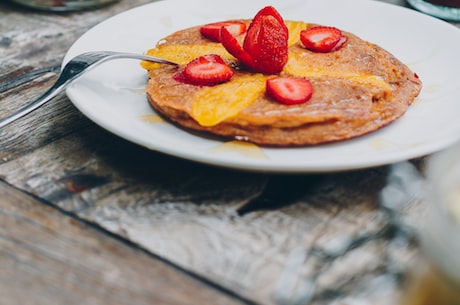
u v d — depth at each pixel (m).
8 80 0.61
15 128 0.54
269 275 0.45
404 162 0.52
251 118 0.52
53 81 0.61
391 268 0.45
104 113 0.53
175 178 0.50
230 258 0.45
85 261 0.45
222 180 0.50
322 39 0.60
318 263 0.45
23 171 0.51
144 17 0.66
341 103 0.54
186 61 0.59
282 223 0.47
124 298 0.43
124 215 0.48
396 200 0.49
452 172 0.44
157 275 0.44
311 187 0.50
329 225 0.47
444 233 0.42
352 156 0.49
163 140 0.51
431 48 0.63
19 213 0.48
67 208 0.48
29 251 0.45
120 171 0.51
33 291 0.44
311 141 0.52
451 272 0.41
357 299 0.44
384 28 0.66
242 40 0.61
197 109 0.53
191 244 0.46
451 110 0.55
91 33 0.62
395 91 0.57
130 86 0.57
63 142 0.53
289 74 0.57
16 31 0.69
